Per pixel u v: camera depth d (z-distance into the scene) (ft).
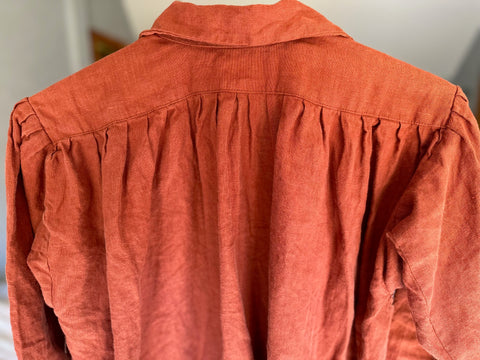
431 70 2.36
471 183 1.59
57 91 1.59
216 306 2.14
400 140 1.64
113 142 1.65
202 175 1.81
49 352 2.03
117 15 2.40
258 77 1.59
